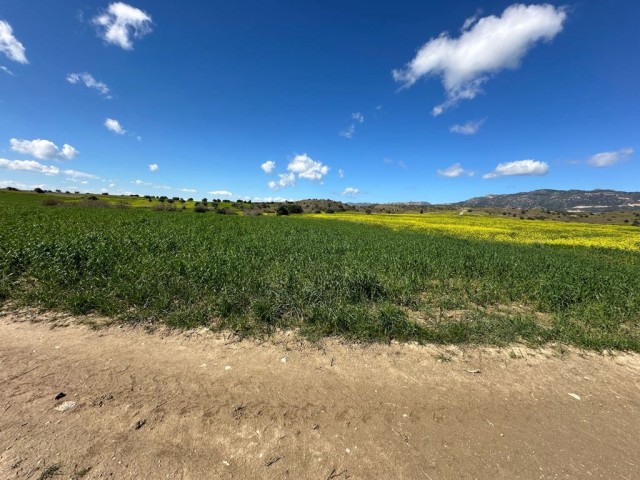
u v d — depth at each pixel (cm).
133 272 786
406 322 600
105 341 518
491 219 5484
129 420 343
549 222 5200
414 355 526
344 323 597
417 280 909
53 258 848
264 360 486
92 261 852
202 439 324
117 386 402
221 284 746
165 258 981
